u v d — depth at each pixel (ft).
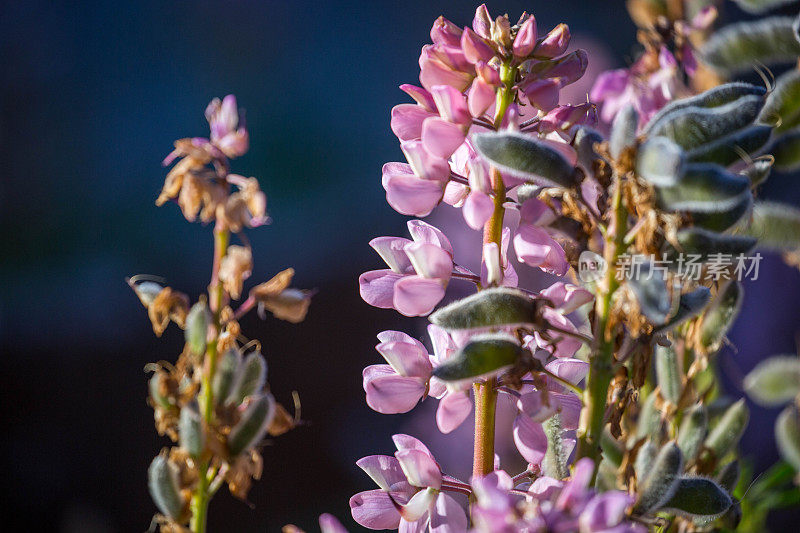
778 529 6.61
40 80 15.81
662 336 3.29
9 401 11.46
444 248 3.39
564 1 15.16
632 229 3.15
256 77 16.62
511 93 3.35
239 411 3.20
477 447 3.36
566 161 3.18
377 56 17.24
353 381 11.34
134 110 15.98
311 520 8.91
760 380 3.73
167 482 3.18
